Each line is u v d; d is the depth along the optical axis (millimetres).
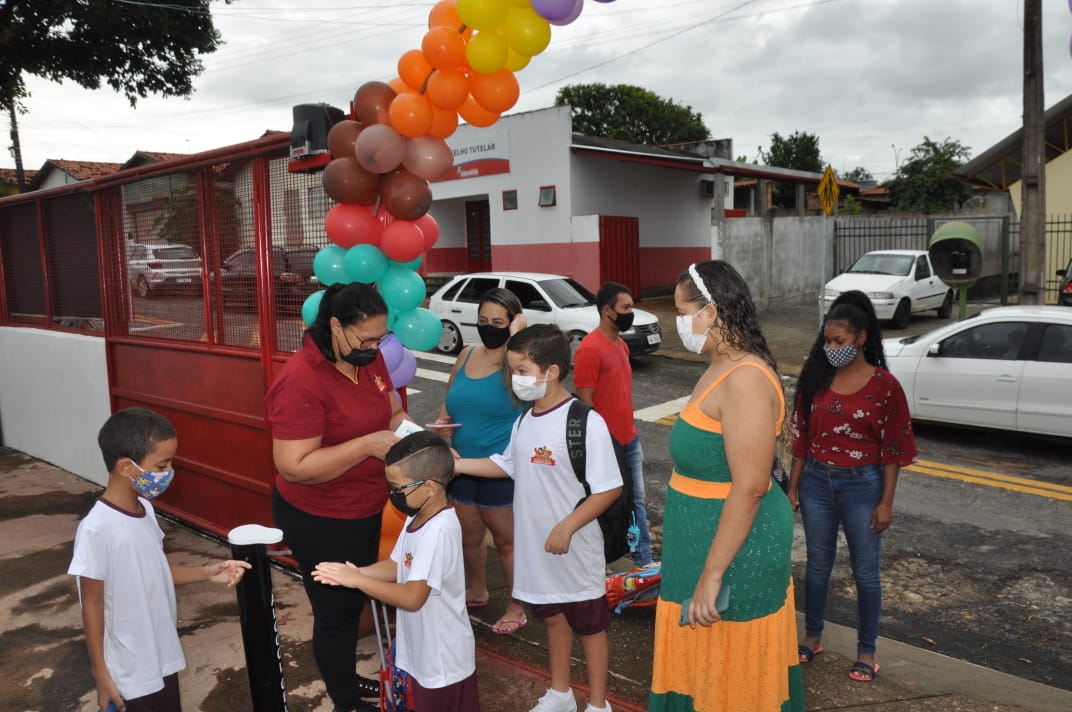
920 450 7684
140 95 17828
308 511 3111
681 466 2496
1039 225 10922
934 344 8008
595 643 3076
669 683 2559
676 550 2506
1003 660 3877
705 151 24719
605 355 4305
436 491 2580
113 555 2490
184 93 18188
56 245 6719
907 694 3424
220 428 5086
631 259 18750
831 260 21812
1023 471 6980
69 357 6602
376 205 3859
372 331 2812
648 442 8039
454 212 21875
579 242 17922
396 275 3881
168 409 5527
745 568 2379
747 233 18375
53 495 6344
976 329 7832
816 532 3588
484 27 3373
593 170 18469
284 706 2639
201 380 5180
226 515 5188
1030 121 10812
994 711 3273
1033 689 3455
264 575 2539
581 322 11422
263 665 2551
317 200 4172
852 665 3689
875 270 16422
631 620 4219
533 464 2988
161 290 5465
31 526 5664
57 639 4039
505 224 19172
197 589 4566
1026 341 7520
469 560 4258
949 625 4246
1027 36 10680
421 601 2527
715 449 2371
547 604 3025
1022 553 5160
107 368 6078
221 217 4801
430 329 4012
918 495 6336
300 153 3963
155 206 5371
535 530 3025
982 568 4949
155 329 5594
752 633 2404
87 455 6625
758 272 18875
